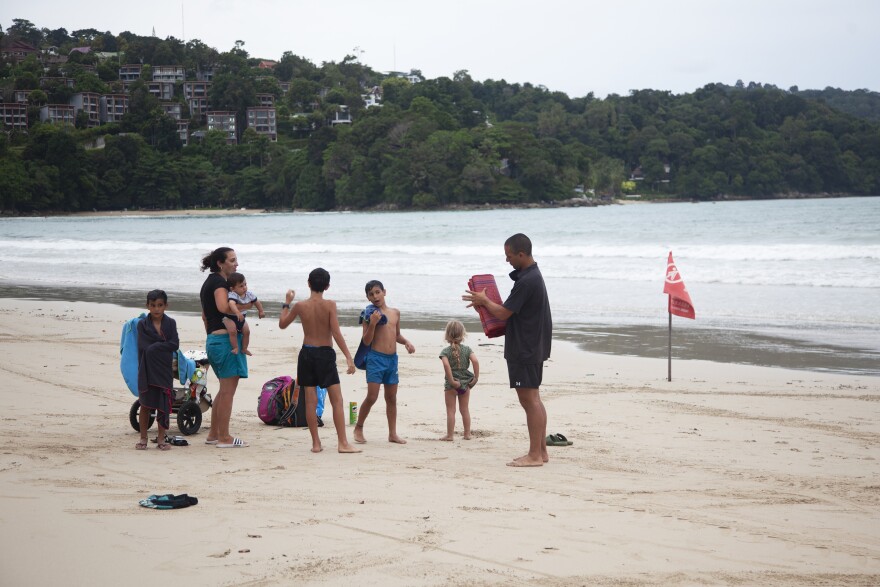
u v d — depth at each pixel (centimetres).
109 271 3369
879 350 1420
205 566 454
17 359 1311
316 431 771
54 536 502
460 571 450
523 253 713
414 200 15350
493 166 15900
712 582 441
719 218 7538
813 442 811
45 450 745
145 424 770
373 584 431
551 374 1259
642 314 1917
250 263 3400
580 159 17812
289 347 1509
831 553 489
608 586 433
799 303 1980
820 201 15400
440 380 1199
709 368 1295
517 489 626
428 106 18200
